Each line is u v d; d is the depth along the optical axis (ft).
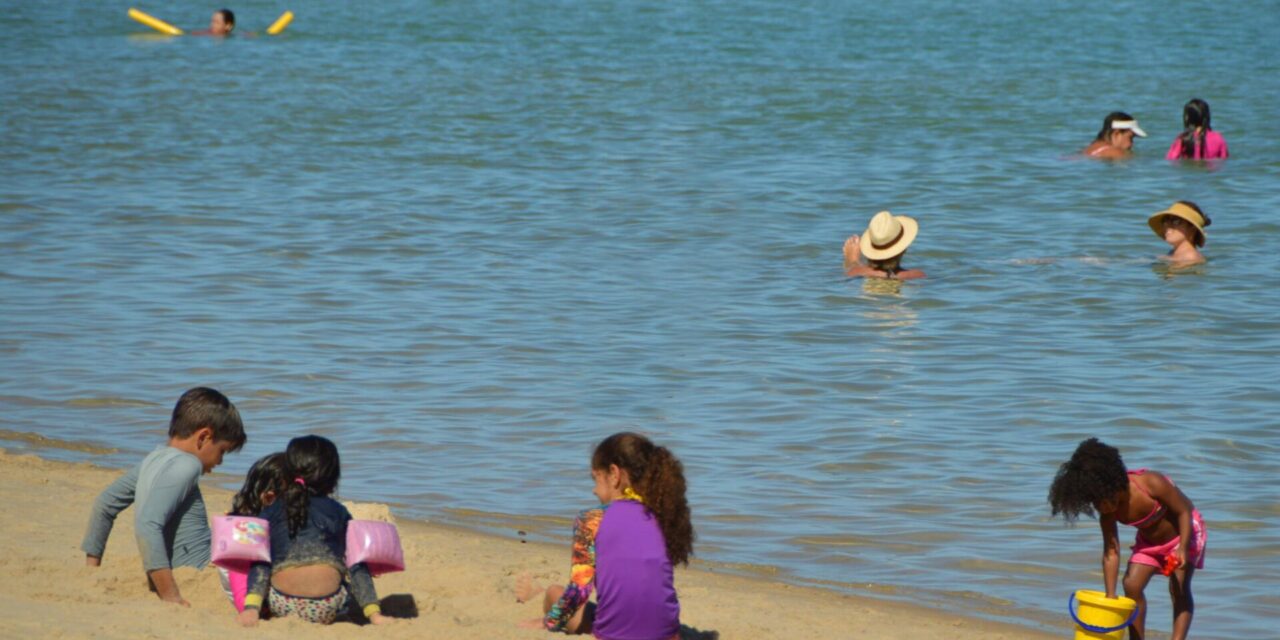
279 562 60.29
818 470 92.73
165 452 64.59
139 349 119.85
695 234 174.50
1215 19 478.59
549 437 99.14
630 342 124.98
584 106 294.87
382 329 128.06
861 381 113.29
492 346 122.83
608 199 197.47
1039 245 168.35
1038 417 103.91
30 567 65.41
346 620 62.64
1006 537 81.71
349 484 89.35
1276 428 100.78
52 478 85.87
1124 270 153.69
